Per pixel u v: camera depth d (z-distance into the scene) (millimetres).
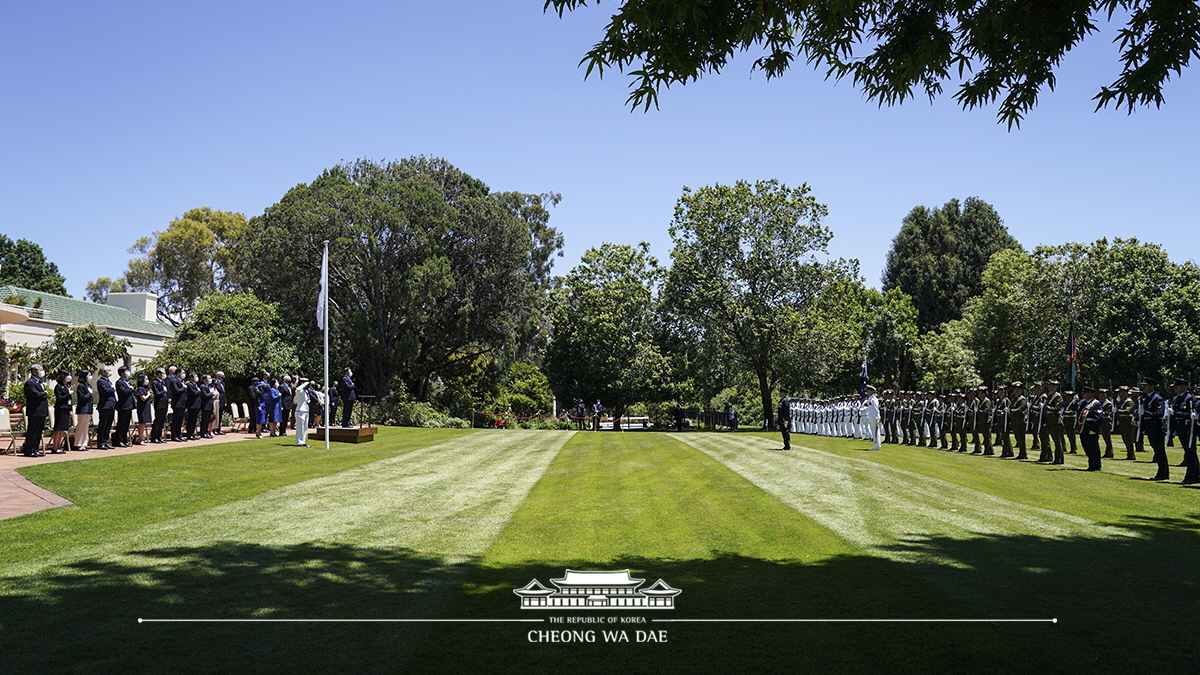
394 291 42031
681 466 18109
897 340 56625
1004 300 51469
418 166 51062
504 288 47219
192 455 18125
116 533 9625
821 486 14383
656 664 5543
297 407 21688
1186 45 8172
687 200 47500
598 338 49719
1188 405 14969
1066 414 21344
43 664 5328
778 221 46281
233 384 36469
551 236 67750
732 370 49750
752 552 9062
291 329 41188
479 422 49375
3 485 12938
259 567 8078
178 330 37125
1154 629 6254
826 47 9000
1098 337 41500
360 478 15367
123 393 19625
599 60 7934
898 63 8953
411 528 10328
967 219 69375
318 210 41312
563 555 8891
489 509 11945
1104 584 7586
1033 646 5863
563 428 49062
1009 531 10180
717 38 7848
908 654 5715
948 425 24109
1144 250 41719
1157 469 17281
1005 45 8680
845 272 46562
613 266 52094
